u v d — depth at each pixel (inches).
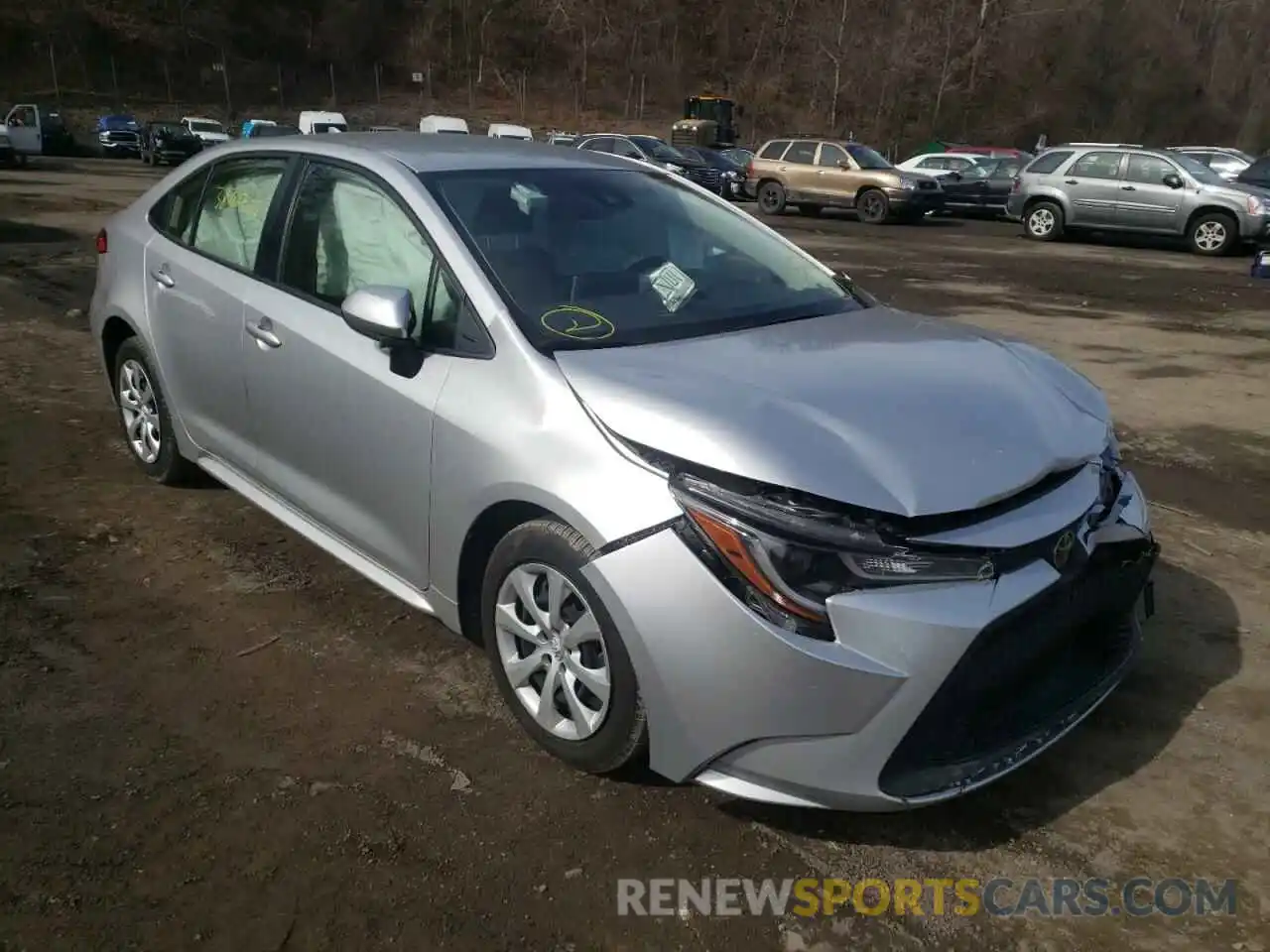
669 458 101.0
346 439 135.2
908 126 2281.0
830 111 2388.0
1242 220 658.2
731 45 2940.5
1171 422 268.5
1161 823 112.0
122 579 155.4
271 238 153.0
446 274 126.5
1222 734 128.3
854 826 109.8
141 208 189.3
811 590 95.0
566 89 2930.6
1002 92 2324.1
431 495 123.1
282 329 144.1
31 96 2246.6
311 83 2726.4
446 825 107.0
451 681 132.9
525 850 104.1
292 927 93.4
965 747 101.7
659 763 104.3
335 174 146.9
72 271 423.5
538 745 120.0
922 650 94.2
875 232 799.7
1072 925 98.0
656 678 100.3
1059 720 109.5
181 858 101.0
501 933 94.0
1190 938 97.0
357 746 119.2
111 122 1601.9
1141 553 117.1
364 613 148.9
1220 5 2608.3
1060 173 735.7
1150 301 463.2
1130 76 2346.2
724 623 96.0
